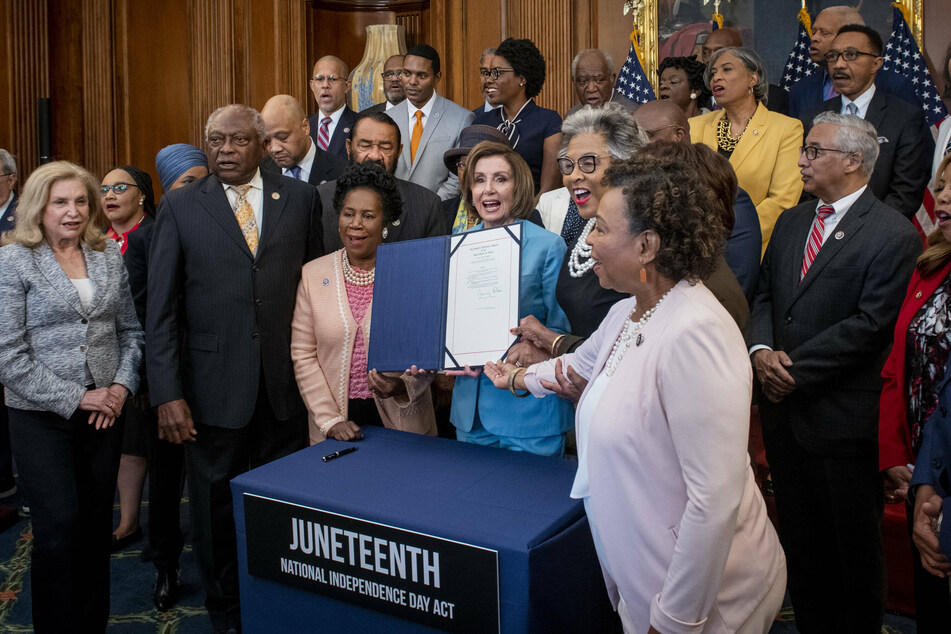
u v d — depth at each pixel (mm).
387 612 2062
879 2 5262
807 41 5238
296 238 3131
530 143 4516
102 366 3000
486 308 2553
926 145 4035
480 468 2398
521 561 1838
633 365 1759
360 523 2084
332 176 4680
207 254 3004
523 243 2676
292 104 4578
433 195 3457
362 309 2953
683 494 1719
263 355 3041
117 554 3965
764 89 4094
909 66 4840
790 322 2910
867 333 2699
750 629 1775
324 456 2518
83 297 2992
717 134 4148
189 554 3969
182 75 7387
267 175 3170
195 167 4098
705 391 1619
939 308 2373
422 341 2619
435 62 5059
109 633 3213
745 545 1784
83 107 7500
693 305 1697
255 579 2344
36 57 7262
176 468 3467
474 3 6469
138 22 7434
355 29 7371
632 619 1808
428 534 1970
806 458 2879
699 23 5773
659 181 1711
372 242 2912
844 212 2863
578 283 2572
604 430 1764
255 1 7176
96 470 3008
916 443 2406
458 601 1939
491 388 2695
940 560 2105
